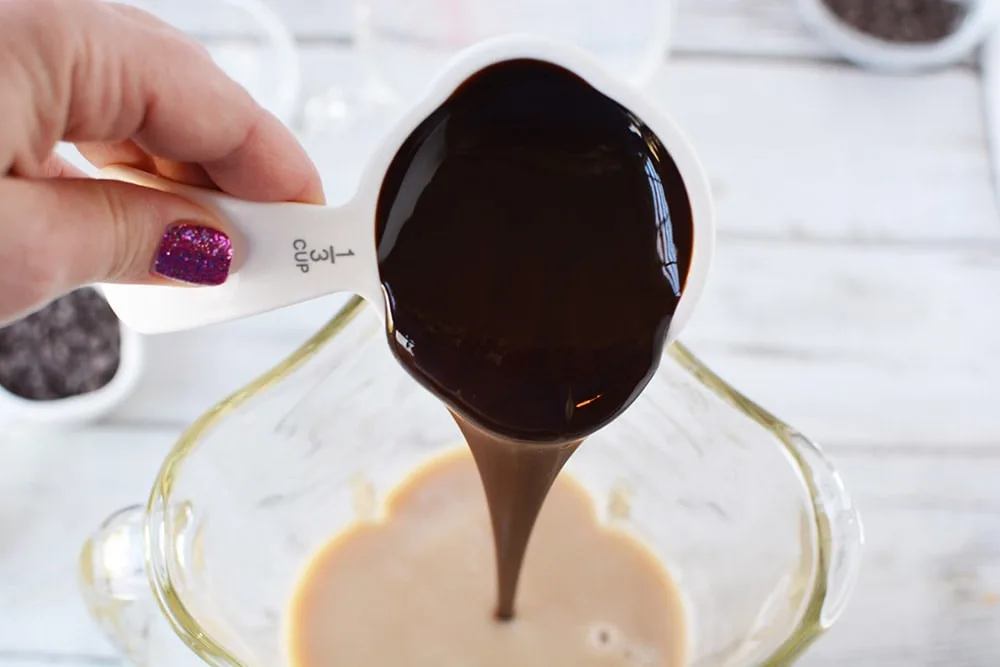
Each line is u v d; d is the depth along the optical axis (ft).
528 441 0.98
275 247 0.97
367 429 1.25
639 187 0.96
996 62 1.56
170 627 1.07
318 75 1.57
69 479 1.40
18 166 0.96
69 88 0.96
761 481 1.08
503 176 0.96
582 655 1.22
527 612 1.24
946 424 1.42
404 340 0.97
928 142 1.55
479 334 0.97
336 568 1.26
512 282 0.97
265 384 1.09
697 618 1.21
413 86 1.54
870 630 1.33
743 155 1.54
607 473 1.28
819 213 1.51
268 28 1.56
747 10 1.59
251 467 1.13
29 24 0.94
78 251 0.94
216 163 1.06
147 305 1.03
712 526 1.19
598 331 0.97
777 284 1.48
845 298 1.47
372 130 1.53
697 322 1.46
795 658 0.98
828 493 1.04
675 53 1.58
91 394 1.41
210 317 1.01
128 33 0.98
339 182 1.50
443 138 0.96
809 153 1.54
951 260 1.49
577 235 0.96
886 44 1.57
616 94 0.95
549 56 0.94
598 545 1.27
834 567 1.01
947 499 1.38
